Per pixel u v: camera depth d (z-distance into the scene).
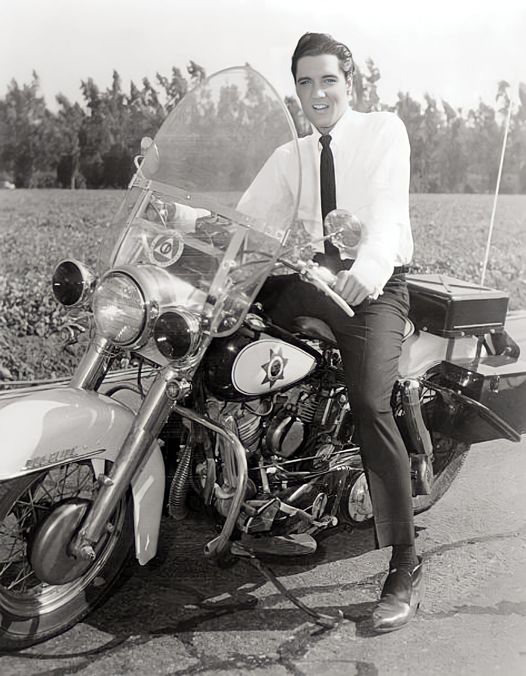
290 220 2.07
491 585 2.51
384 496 2.26
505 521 2.95
